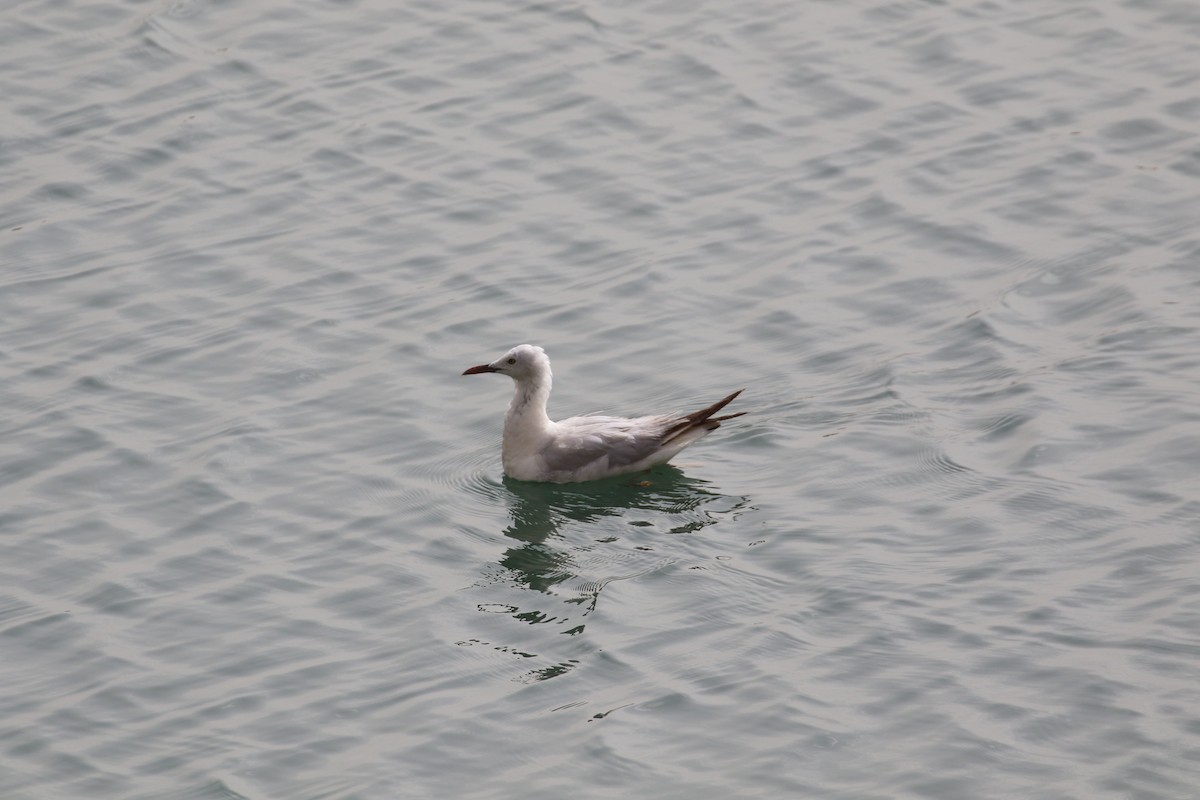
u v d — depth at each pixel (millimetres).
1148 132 25359
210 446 20188
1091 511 18062
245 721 15883
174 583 17953
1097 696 15391
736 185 24781
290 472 19750
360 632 17109
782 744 15133
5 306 22797
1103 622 16359
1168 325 21203
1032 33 27875
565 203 24562
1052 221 23688
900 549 17750
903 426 19891
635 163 25297
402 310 22594
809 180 24812
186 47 27922
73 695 16344
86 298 22953
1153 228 23359
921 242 23469
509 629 16984
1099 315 21656
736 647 16422
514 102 26625
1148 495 18234
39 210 24641
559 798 14680
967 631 16391
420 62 27578
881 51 27531
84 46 27938
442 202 24641
